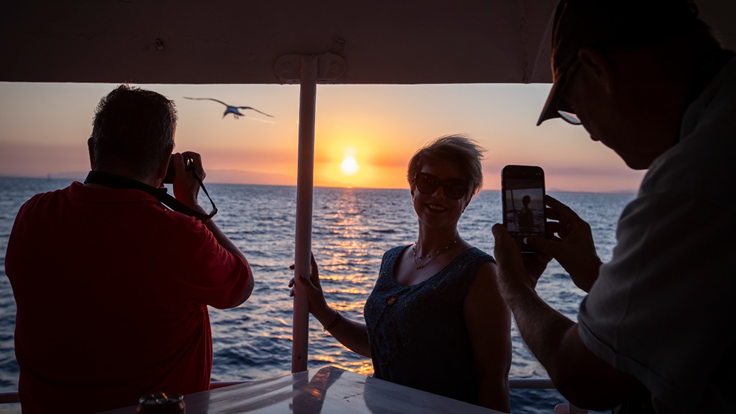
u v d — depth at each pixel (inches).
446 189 65.4
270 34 76.5
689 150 24.6
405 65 81.2
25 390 49.2
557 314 33.7
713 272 23.1
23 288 48.3
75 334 47.6
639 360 25.5
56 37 75.9
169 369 50.6
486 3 70.9
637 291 25.1
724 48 29.4
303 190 76.7
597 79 30.5
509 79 83.0
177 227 50.0
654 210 24.9
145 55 79.9
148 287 48.6
